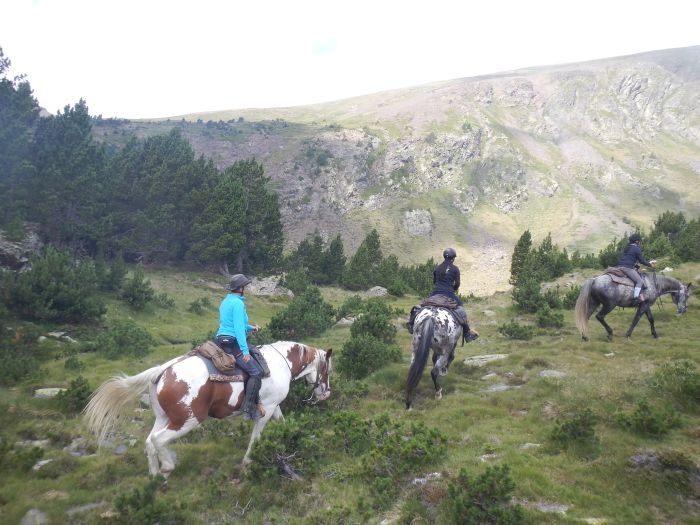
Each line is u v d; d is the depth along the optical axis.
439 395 9.75
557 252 46.78
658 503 5.16
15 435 8.22
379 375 11.35
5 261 28.66
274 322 19.00
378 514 5.47
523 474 5.86
